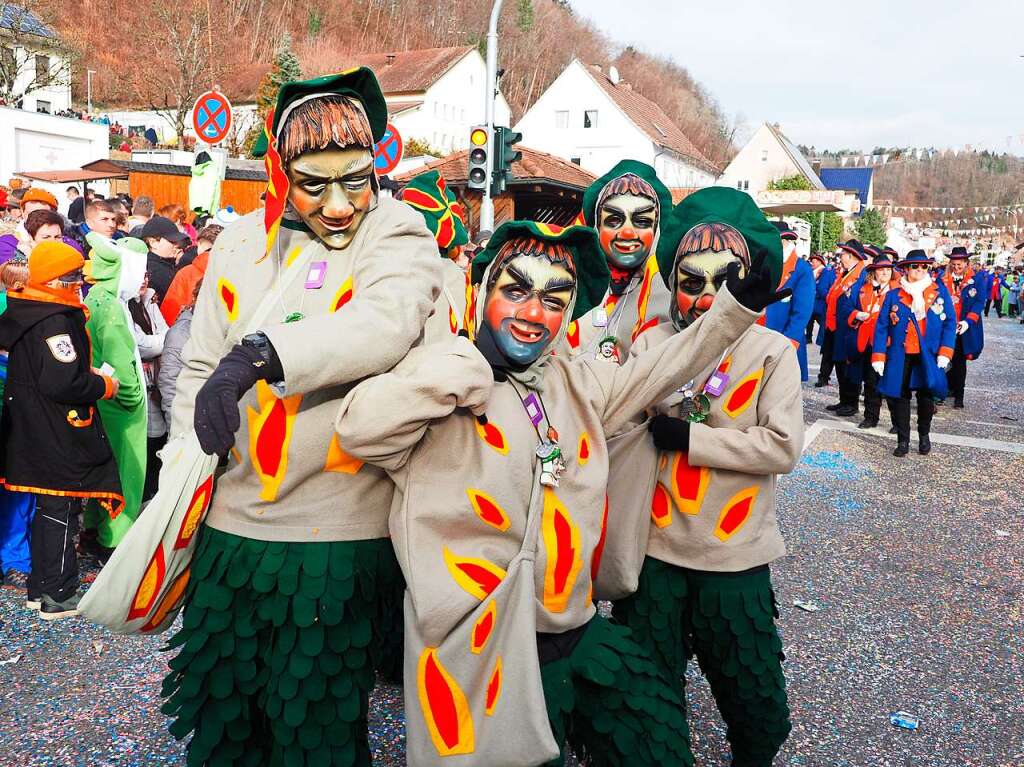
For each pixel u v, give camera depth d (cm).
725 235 282
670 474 285
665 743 227
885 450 854
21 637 404
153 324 576
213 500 235
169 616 241
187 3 4838
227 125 1105
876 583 509
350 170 220
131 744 321
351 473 227
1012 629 449
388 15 7825
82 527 517
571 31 9050
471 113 5638
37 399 408
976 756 333
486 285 241
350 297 227
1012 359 1745
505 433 228
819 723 353
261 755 235
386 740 323
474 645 217
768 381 289
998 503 680
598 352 325
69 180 1708
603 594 287
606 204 344
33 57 3697
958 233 8425
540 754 208
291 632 222
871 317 938
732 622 283
